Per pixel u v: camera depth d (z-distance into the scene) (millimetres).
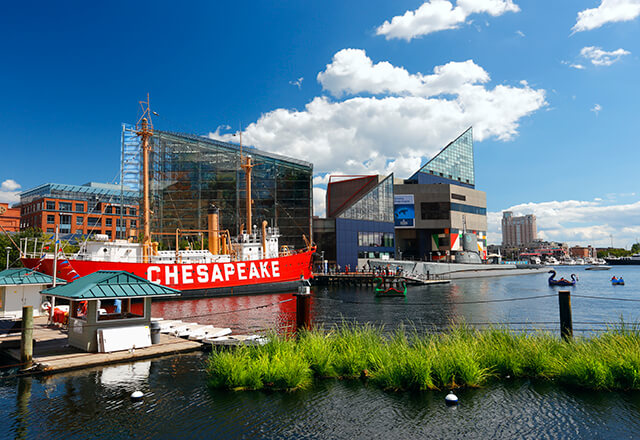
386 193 106438
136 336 18750
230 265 50812
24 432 10602
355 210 98188
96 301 18250
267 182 85375
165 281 45656
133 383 14625
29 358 16016
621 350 14008
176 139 80312
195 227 80625
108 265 41625
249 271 52594
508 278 104062
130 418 11531
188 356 18484
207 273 48812
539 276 115312
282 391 13633
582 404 12039
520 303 46188
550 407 11891
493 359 14969
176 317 34906
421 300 50906
